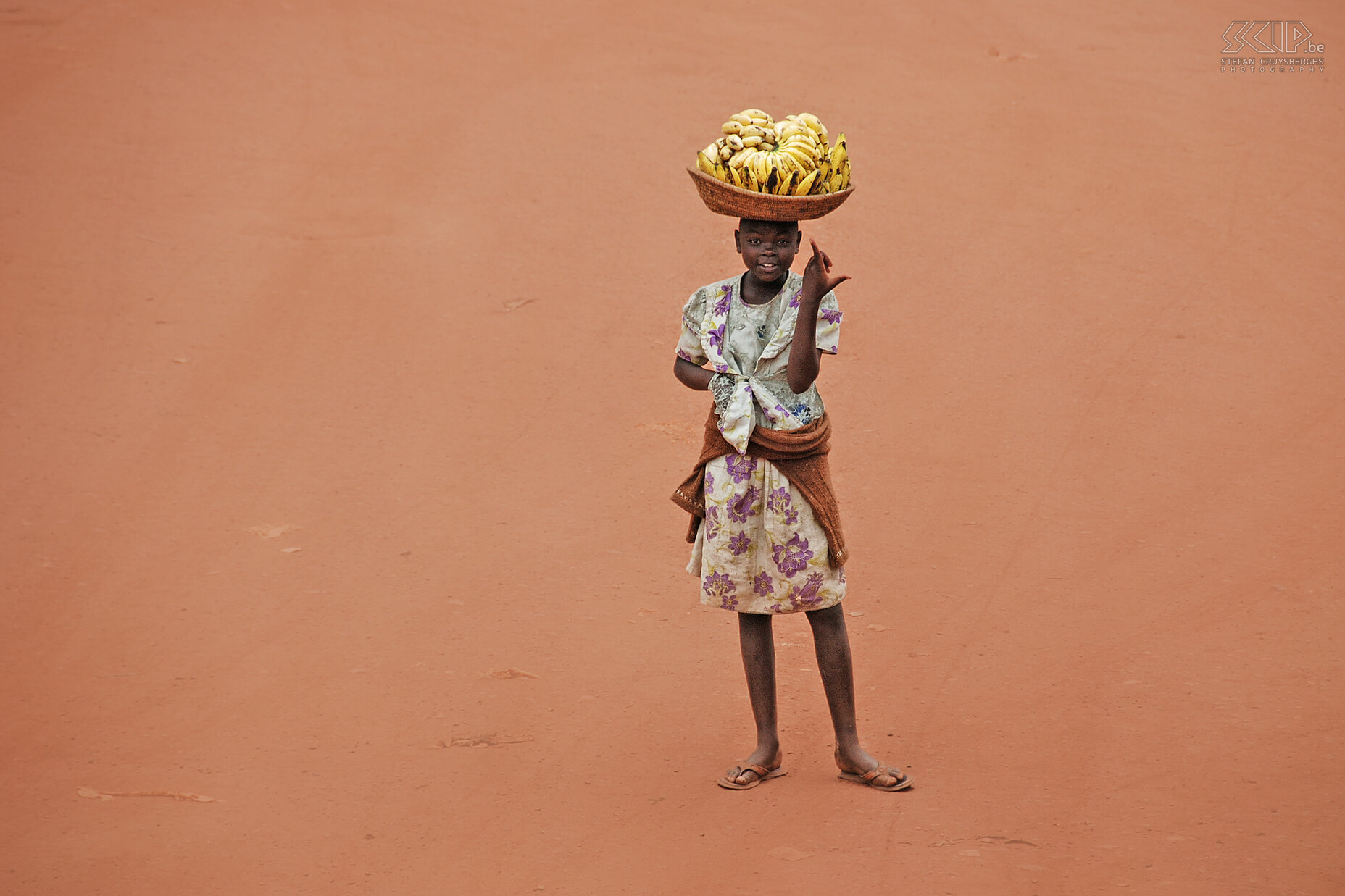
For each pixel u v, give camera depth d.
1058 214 41.75
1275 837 14.49
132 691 19.69
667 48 60.47
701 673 19.75
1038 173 45.22
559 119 51.34
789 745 17.58
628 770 17.03
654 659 20.20
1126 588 21.69
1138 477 26.11
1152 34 62.28
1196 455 26.97
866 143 48.31
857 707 18.41
